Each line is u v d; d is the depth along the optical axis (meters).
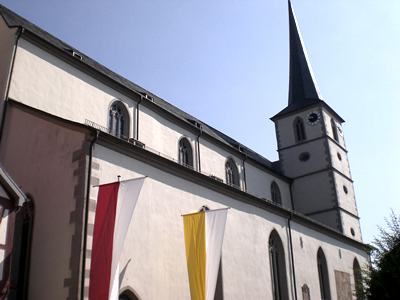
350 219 45.31
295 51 54.56
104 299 15.94
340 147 49.44
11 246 15.48
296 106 50.44
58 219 17.70
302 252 31.84
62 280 16.55
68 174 18.19
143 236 19.69
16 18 26.41
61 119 19.28
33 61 23.19
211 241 20.69
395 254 27.47
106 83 27.00
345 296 35.88
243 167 38.28
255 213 28.25
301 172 47.19
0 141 20.73
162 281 19.92
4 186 15.69
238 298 24.47
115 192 17.48
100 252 16.67
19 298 17.39
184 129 32.47
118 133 27.08
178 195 22.53
